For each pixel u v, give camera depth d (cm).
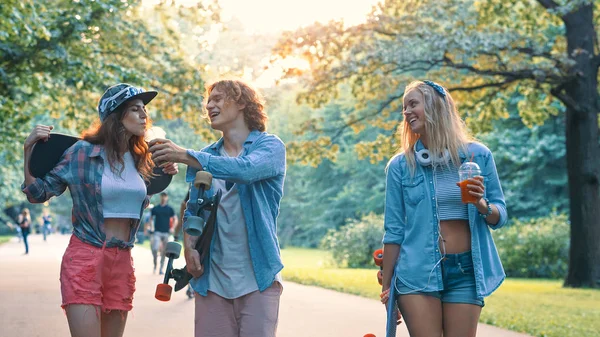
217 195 444
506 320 1115
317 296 1471
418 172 463
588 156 2025
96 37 2227
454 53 1942
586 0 1855
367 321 1070
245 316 452
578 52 1950
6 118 2019
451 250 454
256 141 465
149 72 2331
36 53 1908
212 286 455
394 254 469
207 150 480
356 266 2966
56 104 2412
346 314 1157
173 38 2456
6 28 1653
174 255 462
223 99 470
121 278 495
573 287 2031
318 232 5909
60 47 1902
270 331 453
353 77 2395
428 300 452
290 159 2459
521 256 2658
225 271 454
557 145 3581
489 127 2327
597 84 2109
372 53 2092
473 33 1966
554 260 2633
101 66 2023
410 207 463
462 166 438
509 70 2006
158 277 1897
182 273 464
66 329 938
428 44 1973
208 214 459
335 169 5622
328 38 2183
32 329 937
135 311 1147
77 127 2372
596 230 2019
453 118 467
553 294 1772
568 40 2084
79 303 475
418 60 2042
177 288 466
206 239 447
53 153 489
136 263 2575
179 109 2314
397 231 468
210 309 457
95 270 480
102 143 496
